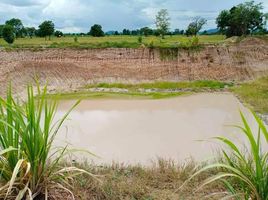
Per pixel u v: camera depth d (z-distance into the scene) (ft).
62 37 204.95
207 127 41.81
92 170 19.08
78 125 42.88
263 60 106.22
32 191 12.40
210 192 16.14
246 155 24.12
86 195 14.87
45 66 90.22
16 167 10.82
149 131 40.06
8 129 12.15
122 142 35.24
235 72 100.83
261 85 79.71
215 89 79.46
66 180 13.93
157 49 105.40
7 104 11.90
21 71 82.99
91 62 100.27
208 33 217.36
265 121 43.88
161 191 16.61
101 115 50.19
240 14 158.10
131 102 63.16
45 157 12.57
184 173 18.80
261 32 159.22
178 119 47.16
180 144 34.32
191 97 69.56
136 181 17.46
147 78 96.63
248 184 10.91
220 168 18.02
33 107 12.03
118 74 96.43
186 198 15.56
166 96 70.74
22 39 182.19
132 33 245.04
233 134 37.68
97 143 34.76
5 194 11.86
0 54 96.02
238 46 109.40
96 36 205.77
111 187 15.97
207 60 104.68
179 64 102.68
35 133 12.09
